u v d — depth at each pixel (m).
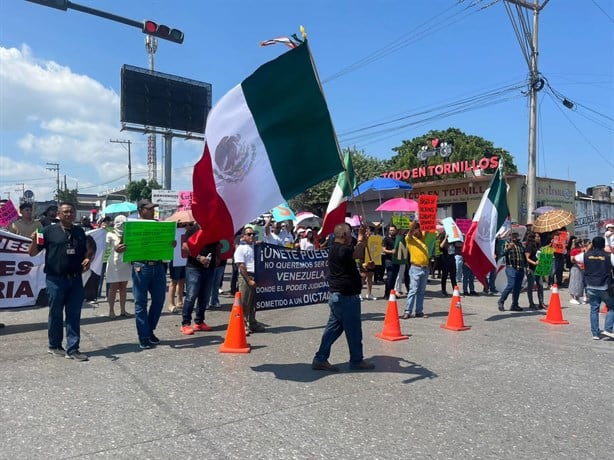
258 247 8.44
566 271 18.31
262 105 5.84
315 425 4.25
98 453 3.67
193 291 7.85
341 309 5.85
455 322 8.46
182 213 9.91
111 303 8.97
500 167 10.62
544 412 4.67
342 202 9.09
